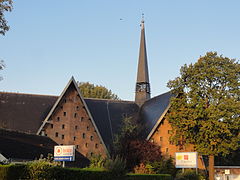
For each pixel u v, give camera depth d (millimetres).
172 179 34469
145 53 68688
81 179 25625
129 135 50719
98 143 52875
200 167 54312
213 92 49031
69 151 33188
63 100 52656
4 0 28609
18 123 50312
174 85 52031
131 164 47375
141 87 66188
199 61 51688
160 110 54906
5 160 31594
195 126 50625
